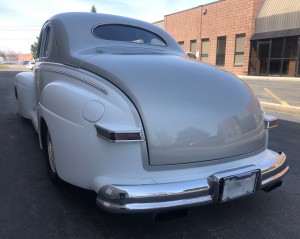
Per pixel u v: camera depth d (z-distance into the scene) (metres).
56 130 2.81
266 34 23.66
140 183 2.40
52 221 2.84
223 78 3.02
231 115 2.73
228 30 26.25
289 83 17.53
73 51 3.27
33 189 3.43
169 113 2.52
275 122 3.13
